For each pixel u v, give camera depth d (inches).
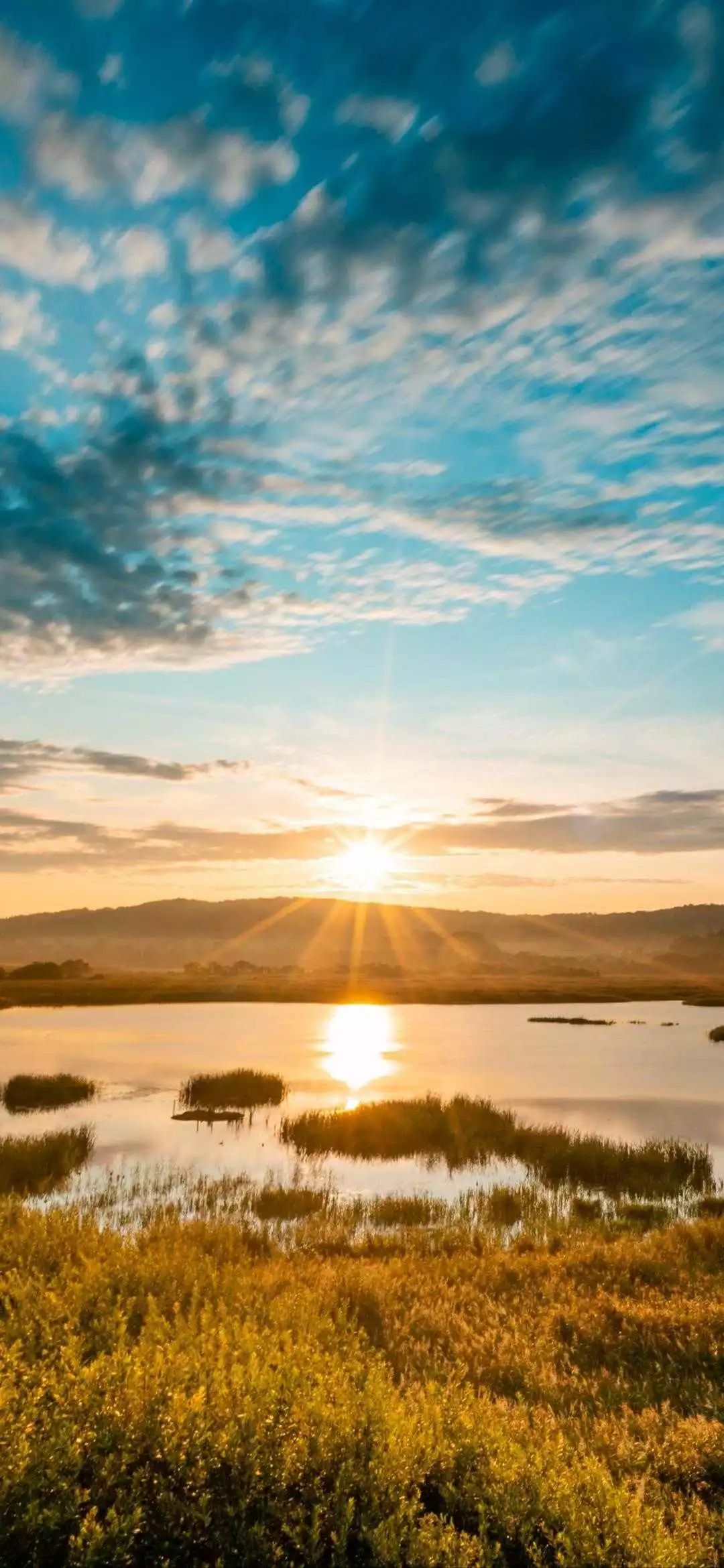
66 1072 1829.5
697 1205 870.4
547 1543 209.6
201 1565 192.7
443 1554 196.5
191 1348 283.6
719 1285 499.5
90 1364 261.6
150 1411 233.3
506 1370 363.6
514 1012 4180.6
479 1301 474.0
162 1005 4266.7
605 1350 402.0
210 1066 1959.9
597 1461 246.5
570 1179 996.6
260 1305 386.6
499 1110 1414.9
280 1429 229.6
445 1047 2497.5
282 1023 3324.3
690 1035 2913.4
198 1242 572.4
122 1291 389.1
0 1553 185.2
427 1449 233.8
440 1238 665.0
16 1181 910.4
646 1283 522.9
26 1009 3887.8
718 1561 212.8
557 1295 486.9
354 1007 4483.3
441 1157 1107.3
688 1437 282.5
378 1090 1672.0
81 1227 538.9
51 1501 198.5
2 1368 256.8
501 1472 229.1
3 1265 437.4
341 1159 1085.1
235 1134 1232.2
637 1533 208.7
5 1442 208.8
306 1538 203.8
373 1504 208.1
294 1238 697.0
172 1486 210.2
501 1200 842.2
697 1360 380.2
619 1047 2484.0
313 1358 283.4
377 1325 417.4
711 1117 1401.3
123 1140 1177.4
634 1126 1323.8
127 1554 187.2
